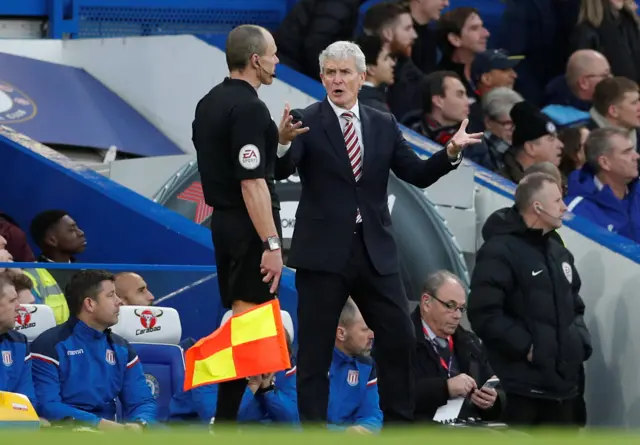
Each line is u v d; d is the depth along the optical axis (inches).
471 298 1222.3
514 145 1568.7
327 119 912.9
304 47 1728.6
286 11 1999.3
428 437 460.8
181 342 1104.8
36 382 1002.7
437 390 1134.4
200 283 1120.8
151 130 1723.7
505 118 1594.5
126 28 1911.9
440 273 1187.3
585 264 1414.9
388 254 914.7
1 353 975.6
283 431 476.1
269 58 882.8
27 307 1055.0
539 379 1213.1
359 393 1088.8
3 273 987.3
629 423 1369.3
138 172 1509.6
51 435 452.1
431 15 1738.4
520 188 1232.2
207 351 896.9
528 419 1217.4
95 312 1016.9
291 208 1400.1
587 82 1775.3
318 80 1724.9
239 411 1021.8
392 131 924.6
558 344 1220.5
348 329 1080.8
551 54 1918.1
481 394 1140.5
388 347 919.0
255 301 886.4
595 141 1496.1
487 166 1594.5
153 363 1071.6
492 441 452.8
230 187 878.4
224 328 890.7
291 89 1589.6
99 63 1769.2
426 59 1750.7
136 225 1328.7
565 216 1449.3
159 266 1106.7
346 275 906.1
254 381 1031.0
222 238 881.5
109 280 1022.4
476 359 1210.6
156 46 1729.8
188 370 901.8
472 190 1492.4
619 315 1380.4
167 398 1069.1
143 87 1739.7
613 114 1651.1
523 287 1218.6
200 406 1034.7
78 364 1015.0
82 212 1360.7
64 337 1016.9
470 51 1712.6
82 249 1285.7
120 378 1033.5
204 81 1685.5
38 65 1742.1
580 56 1779.0
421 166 914.1
